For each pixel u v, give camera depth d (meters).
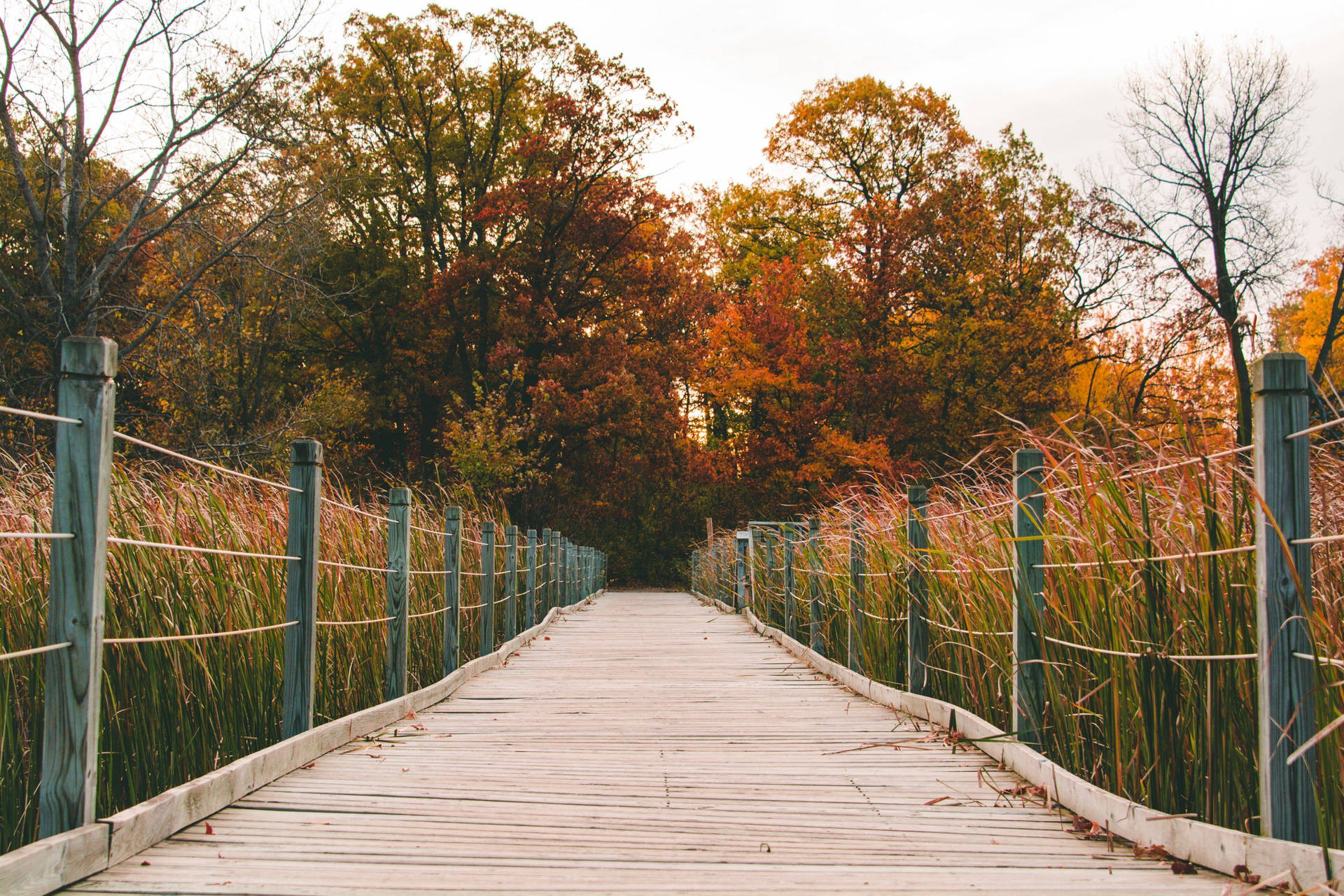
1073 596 3.86
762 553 13.56
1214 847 2.73
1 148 18.25
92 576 2.71
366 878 2.68
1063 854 3.00
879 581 6.56
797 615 10.05
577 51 28.72
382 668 6.03
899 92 33.78
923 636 5.69
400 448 33.34
